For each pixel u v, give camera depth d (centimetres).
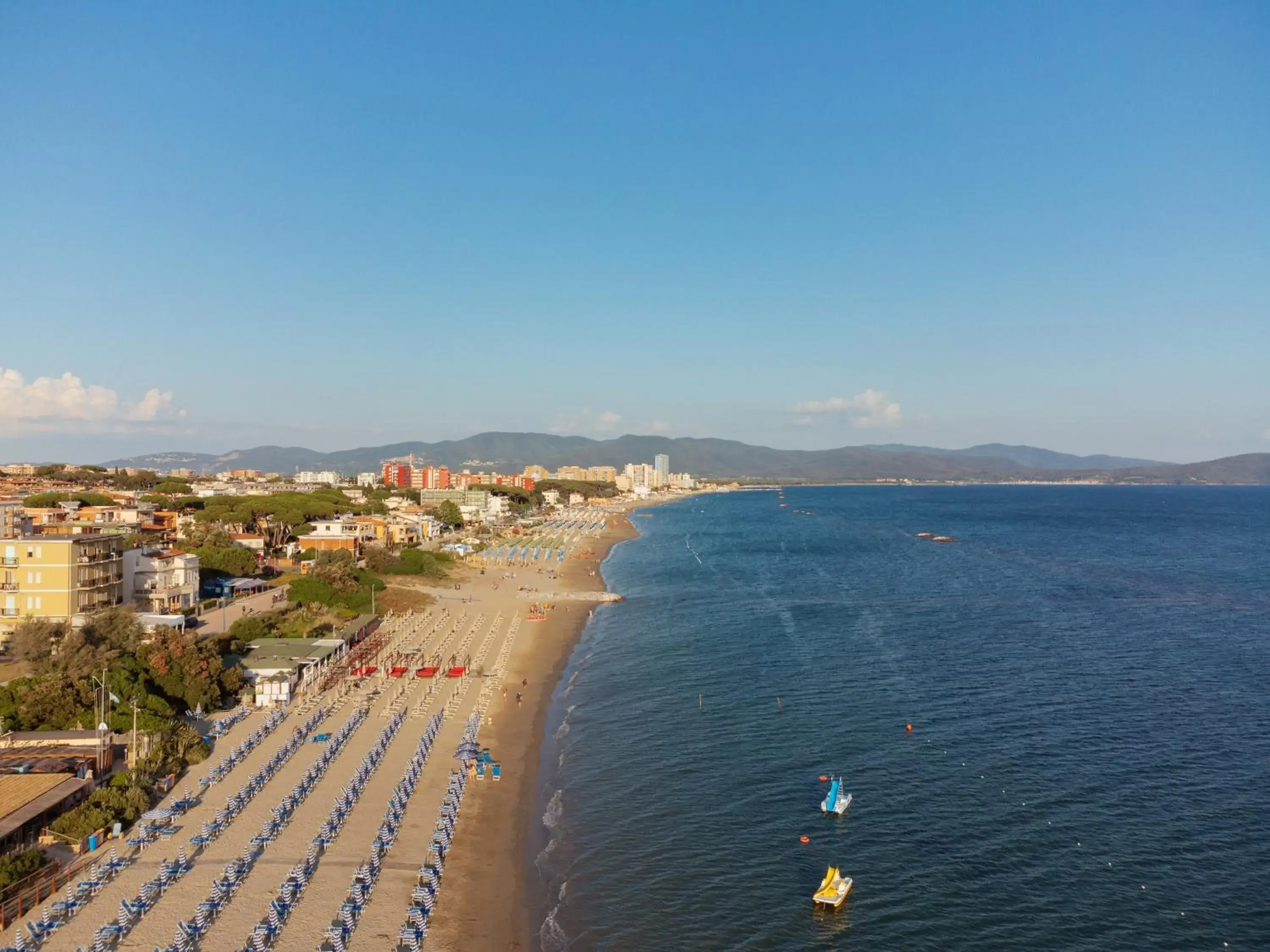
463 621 14612
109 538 11956
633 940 4912
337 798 6650
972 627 13475
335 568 15525
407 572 19762
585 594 17675
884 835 6191
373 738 8206
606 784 7175
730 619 14625
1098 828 6238
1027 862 5775
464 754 7756
